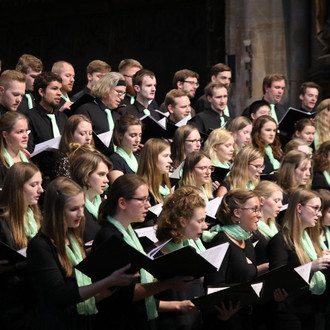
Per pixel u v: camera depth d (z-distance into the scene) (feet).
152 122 42.86
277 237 35.06
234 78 83.76
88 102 46.19
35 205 31.30
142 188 28.07
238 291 29.12
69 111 46.14
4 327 29.09
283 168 41.65
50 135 44.09
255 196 32.55
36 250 26.18
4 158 34.81
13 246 29.12
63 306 26.04
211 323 31.35
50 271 26.04
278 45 81.66
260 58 81.97
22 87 41.50
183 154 42.39
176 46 103.30
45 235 26.53
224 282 31.78
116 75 46.44
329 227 38.34
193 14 101.91
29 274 26.96
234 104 83.56
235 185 40.40
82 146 34.88
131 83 54.19
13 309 29.12
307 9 81.66
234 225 32.45
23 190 29.40
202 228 29.81
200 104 56.39
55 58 112.47
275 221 36.81
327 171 46.39
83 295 25.67
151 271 26.30
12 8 114.83
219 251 30.32
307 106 58.85
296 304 34.76
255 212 32.37
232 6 86.33
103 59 109.09
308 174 41.55
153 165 37.11
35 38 113.70
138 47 106.01
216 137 42.96
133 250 25.38
